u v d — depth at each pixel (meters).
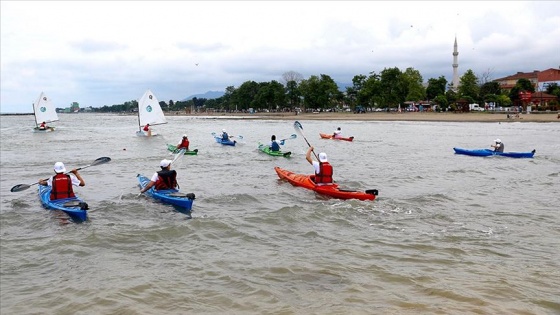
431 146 33.00
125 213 12.77
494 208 12.94
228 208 13.31
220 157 26.05
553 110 85.12
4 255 9.27
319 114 107.50
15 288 7.55
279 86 125.56
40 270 8.42
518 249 9.23
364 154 27.89
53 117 57.91
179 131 56.38
